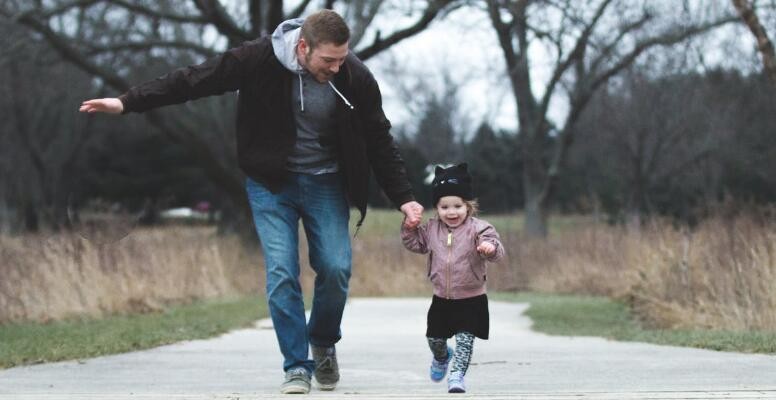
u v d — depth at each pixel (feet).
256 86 52.80
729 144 333.83
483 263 57.36
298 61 51.72
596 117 359.87
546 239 239.91
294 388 52.60
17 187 456.45
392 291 214.48
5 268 127.03
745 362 73.41
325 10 51.39
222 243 205.05
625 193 383.45
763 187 350.02
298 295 54.24
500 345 102.53
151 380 66.80
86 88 361.51
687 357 79.56
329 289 55.06
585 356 82.99
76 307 125.90
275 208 54.29
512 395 50.08
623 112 341.21
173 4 268.82
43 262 128.67
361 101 54.13
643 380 62.49
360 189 55.42
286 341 53.67
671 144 347.15
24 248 135.95
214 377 68.54
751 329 108.78
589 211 321.73
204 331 114.32
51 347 88.74
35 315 122.62
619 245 200.64
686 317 121.60
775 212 133.18
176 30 294.46
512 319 154.20
